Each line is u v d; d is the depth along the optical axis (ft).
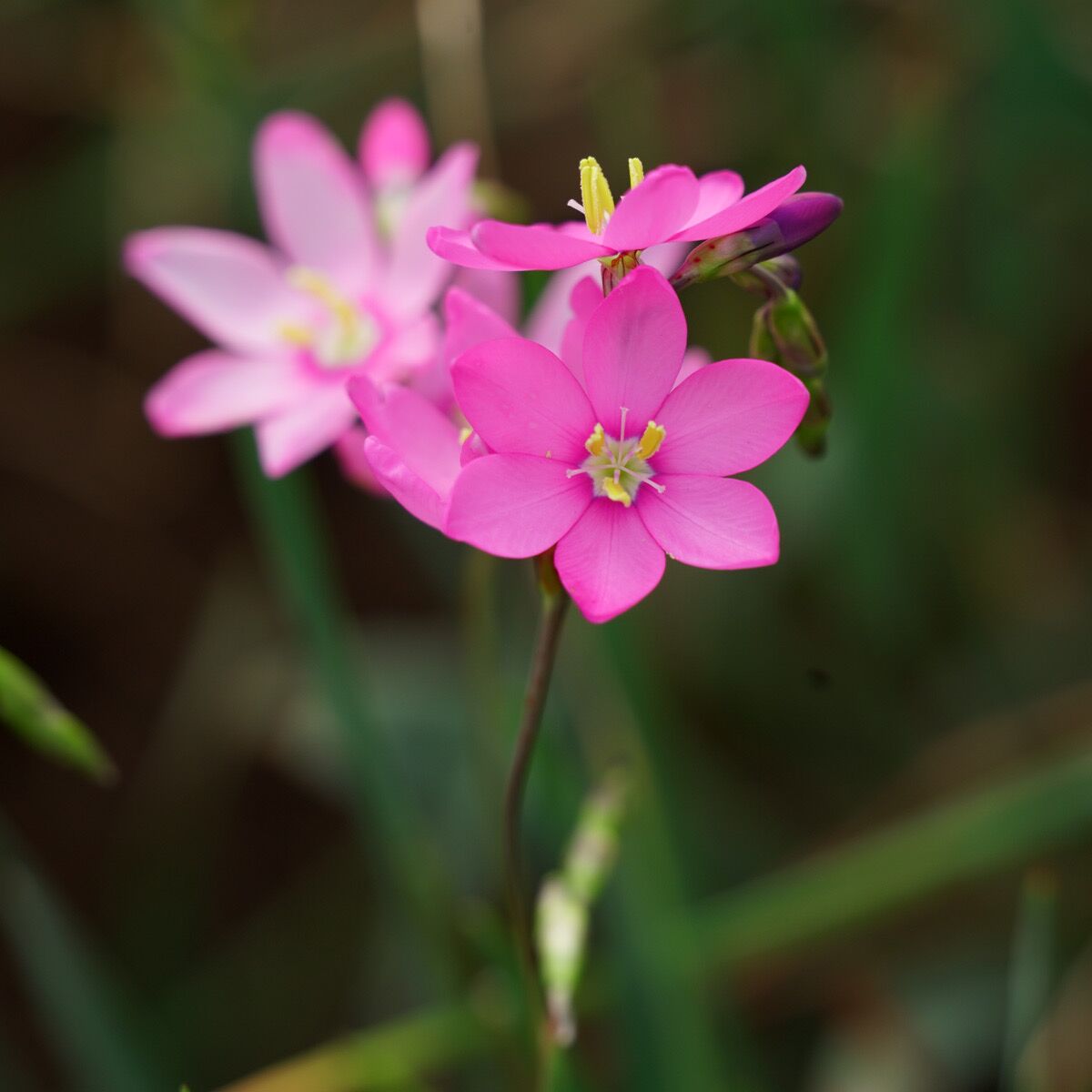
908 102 2.42
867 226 2.07
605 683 1.96
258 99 2.37
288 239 1.87
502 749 1.94
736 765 2.25
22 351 2.65
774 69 2.44
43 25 2.62
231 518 2.73
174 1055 2.13
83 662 2.63
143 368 2.70
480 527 1.66
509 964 1.87
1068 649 2.25
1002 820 1.93
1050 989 2.01
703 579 2.27
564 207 2.72
